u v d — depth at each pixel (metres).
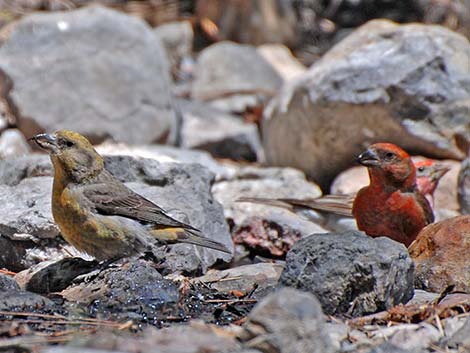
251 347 7.62
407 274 9.18
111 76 16.64
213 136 17.53
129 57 16.83
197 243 10.56
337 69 14.73
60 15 16.97
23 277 10.23
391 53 14.60
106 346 7.48
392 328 8.52
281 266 10.88
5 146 15.64
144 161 12.18
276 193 14.33
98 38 16.75
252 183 14.60
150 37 17.11
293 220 12.49
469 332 8.41
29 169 11.93
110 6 21.94
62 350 7.31
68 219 10.30
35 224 10.82
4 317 8.71
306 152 15.38
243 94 20.12
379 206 12.17
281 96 15.88
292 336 7.57
